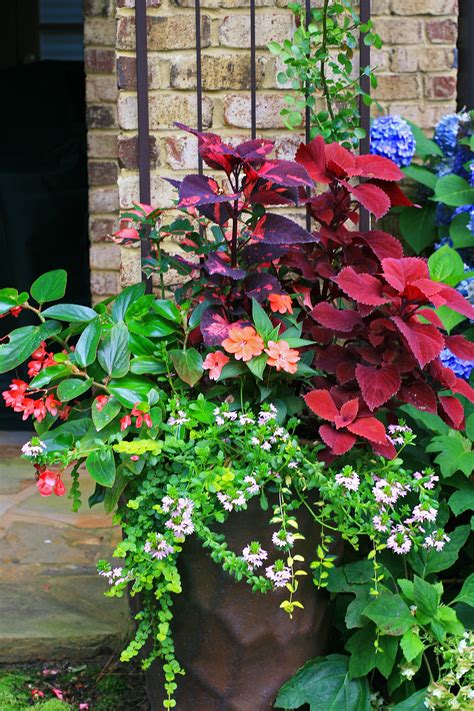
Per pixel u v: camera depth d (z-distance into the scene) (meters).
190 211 2.11
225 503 1.74
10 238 4.36
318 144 2.01
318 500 1.88
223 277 1.94
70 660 2.25
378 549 1.85
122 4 2.36
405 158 2.73
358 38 2.50
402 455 2.18
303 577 1.89
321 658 1.94
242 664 1.88
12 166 4.49
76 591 2.46
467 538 2.14
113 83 3.66
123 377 1.94
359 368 1.85
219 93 2.41
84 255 4.41
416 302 1.83
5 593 2.45
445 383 1.89
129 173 2.40
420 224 2.81
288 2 2.40
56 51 6.19
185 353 1.91
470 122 2.74
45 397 1.95
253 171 1.84
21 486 3.29
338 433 1.83
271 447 1.87
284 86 2.42
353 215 2.04
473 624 2.01
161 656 1.92
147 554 1.81
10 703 2.08
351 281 1.84
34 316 4.39
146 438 1.85
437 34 2.82
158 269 2.10
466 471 2.01
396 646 1.87
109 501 1.86
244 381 1.94
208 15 2.38
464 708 1.78
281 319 1.98
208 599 1.85
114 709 2.08
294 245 2.04
